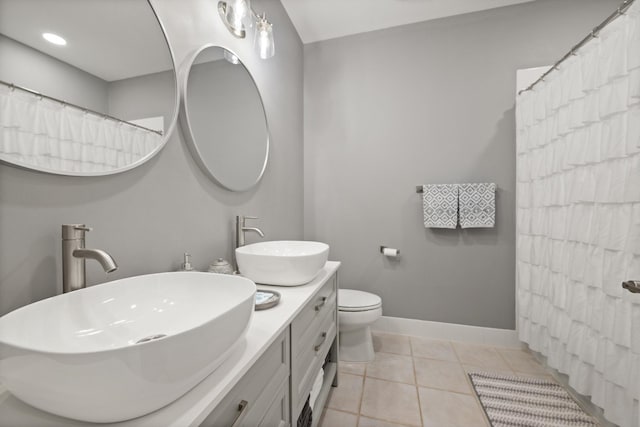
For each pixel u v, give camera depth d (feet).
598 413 4.55
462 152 7.38
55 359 1.12
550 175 5.52
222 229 4.44
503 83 7.09
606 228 4.08
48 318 1.79
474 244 7.32
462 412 4.80
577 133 4.75
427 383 5.61
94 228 2.53
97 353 1.12
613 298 3.96
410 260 7.79
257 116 5.47
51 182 2.20
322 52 8.44
